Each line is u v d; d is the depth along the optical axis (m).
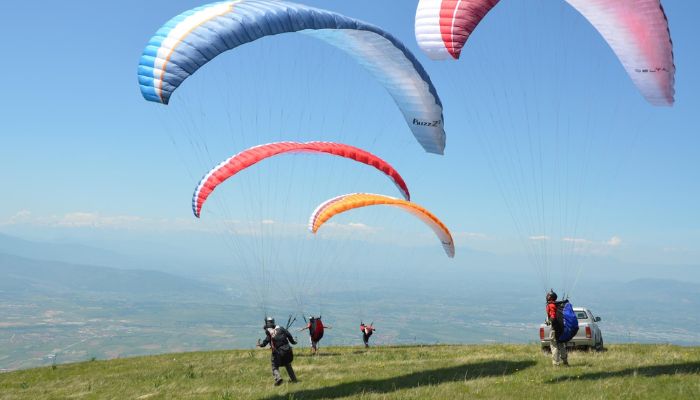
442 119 21.31
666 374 13.46
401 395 12.79
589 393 11.66
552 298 15.98
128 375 21.12
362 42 18.62
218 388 16.39
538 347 24.16
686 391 11.20
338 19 16.39
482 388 13.12
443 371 16.55
